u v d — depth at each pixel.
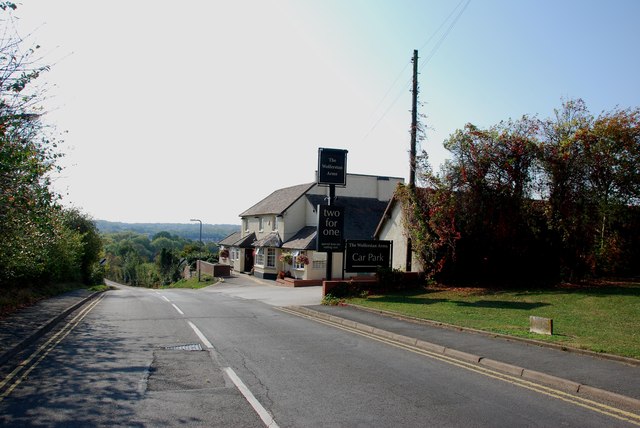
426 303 17.12
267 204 48.59
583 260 18.77
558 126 19.48
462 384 7.54
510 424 5.79
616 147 17.73
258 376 7.96
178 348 10.30
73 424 5.66
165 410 6.20
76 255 31.09
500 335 10.94
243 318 15.70
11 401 6.49
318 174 20.97
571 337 10.26
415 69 21.27
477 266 21.25
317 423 5.79
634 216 18.52
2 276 16.50
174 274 61.09
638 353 8.67
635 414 6.17
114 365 8.61
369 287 20.97
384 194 44.44
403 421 5.87
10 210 10.99
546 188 18.94
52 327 12.95
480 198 19.58
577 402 6.65
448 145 20.17
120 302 22.22
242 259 49.16
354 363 8.96
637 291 15.48
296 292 28.77
